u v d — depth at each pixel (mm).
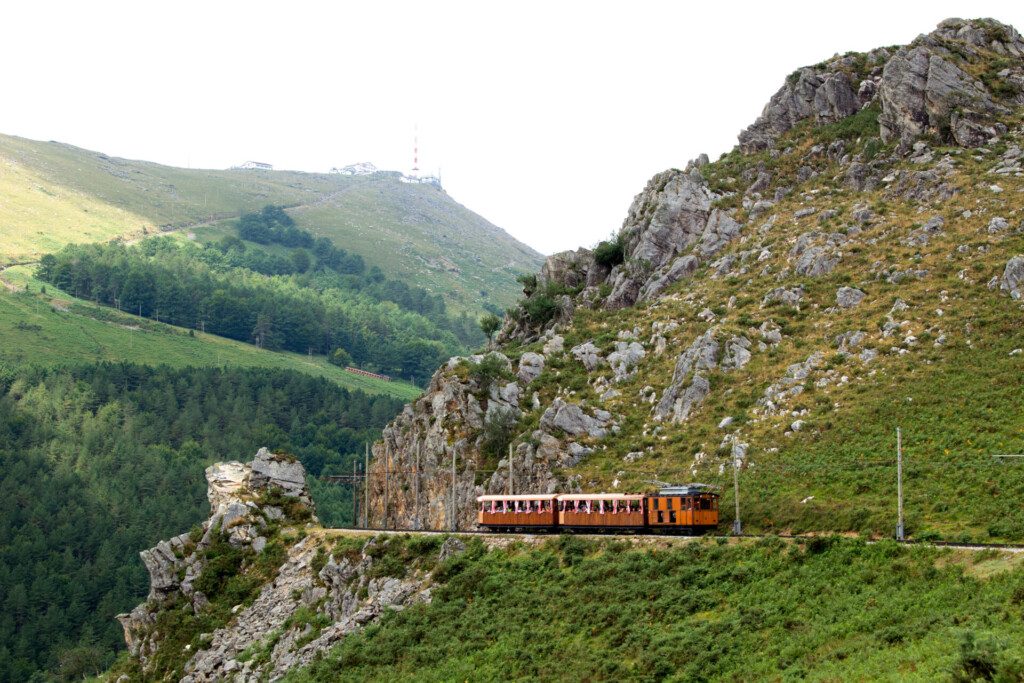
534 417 128750
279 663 100938
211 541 124062
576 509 99438
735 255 144250
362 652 91875
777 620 69938
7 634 198375
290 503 131125
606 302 152875
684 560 84125
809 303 127375
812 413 109562
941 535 79500
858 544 75375
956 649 55750
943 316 115000
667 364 129125
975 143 142250
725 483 103438
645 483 106938
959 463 91375
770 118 171625
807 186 154750
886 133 152000
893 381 109000
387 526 139750
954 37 162125
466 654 84188
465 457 127500
